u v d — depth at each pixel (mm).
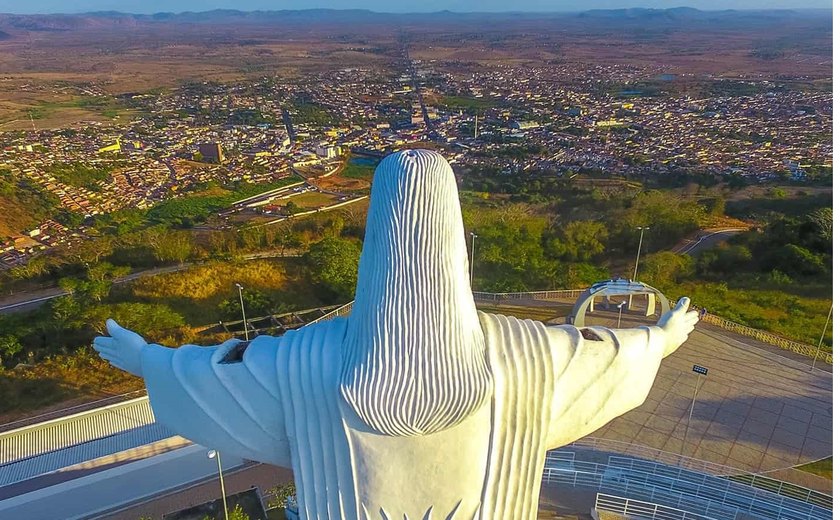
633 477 19250
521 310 31328
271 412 10695
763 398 23328
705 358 26016
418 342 9648
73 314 30094
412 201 9469
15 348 27344
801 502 18250
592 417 11500
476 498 10695
